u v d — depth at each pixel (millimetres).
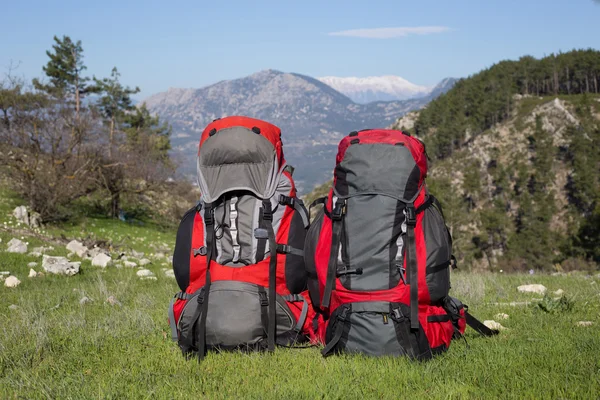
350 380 3730
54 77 73312
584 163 155000
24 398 3531
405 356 4188
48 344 4914
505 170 173750
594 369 3740
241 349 4605
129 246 23031
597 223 109688
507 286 9344
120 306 7285
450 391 3471
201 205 4906
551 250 123312
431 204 4617
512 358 4121
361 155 4512
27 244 16219
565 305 6359
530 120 191625
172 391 3646
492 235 136625
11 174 30016
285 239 4820
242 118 5055
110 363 4418
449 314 4617
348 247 4391
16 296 8266
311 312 4910
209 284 4633
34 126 31047
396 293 4242
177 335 4816
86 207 38656
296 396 3457
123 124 73562
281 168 5023
